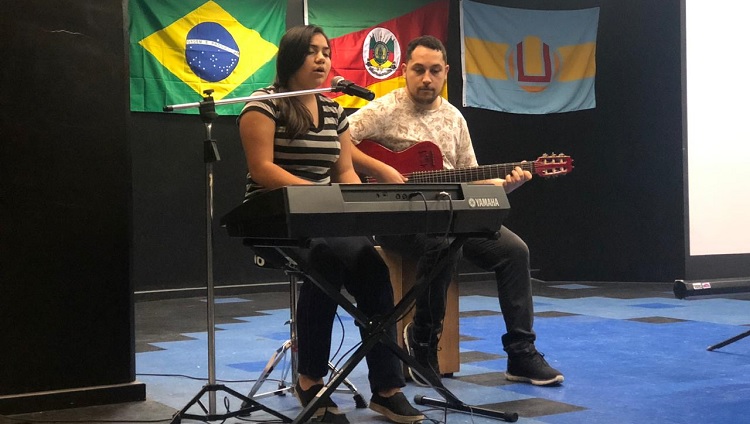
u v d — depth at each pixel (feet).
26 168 8.48
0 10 8.36
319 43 8.11
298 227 5.97
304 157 8.02
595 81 23.08
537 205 23.79
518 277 9.74
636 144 22.56
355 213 6.16
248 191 8.20
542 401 8.77
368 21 22.11
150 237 20.66
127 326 9.05
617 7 22.66
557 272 23.68
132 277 9.09
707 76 20.15
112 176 8.94
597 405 8.55
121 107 9.01
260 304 19.53
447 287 9.44
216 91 20.83
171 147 20.84
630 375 10.14
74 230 8.73
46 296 8.59
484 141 23.89
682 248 22.09
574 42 23.07
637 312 16.71
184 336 14.57
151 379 10.52
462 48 22.68
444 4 22.91
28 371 8.50
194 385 10.11
